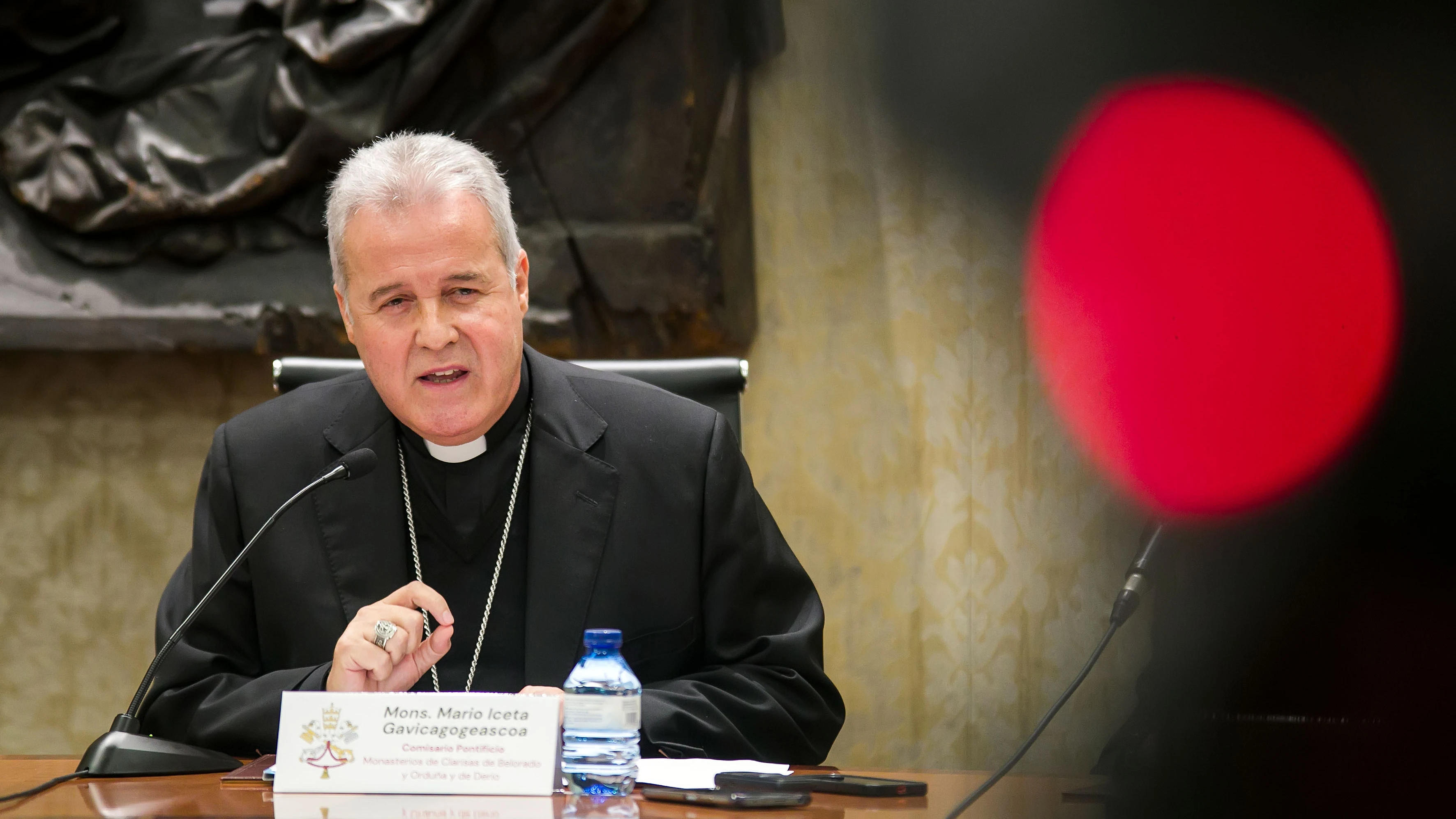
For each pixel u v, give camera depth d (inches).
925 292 312.7
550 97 279.0
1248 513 310.7
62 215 276.8
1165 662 305.4
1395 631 300.5
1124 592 130.2
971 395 312.0
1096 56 316.8
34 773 126.5
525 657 157.5
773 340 308.8
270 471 162.7
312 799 100.7
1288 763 173.3
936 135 314.8
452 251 147.3
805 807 100.6
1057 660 307.9
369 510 160.7
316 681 134.3
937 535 308.3
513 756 105.0
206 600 132.3
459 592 163.5
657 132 280.4
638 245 280.2
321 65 274.5
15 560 302.0
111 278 280.4
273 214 283.0
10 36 277.9
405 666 129.5
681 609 161.0
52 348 277.7
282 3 282.8
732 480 169.3
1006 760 304.2
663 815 93.8
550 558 158.4
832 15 313.3
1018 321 314.5
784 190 310.8
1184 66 317.4
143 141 279.9
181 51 284.0
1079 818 108.0
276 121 276.7
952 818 97.7
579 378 173.3
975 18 315.6
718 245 284.2
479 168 153.1
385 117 275.9
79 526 303.3
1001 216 315.3
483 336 150.1
